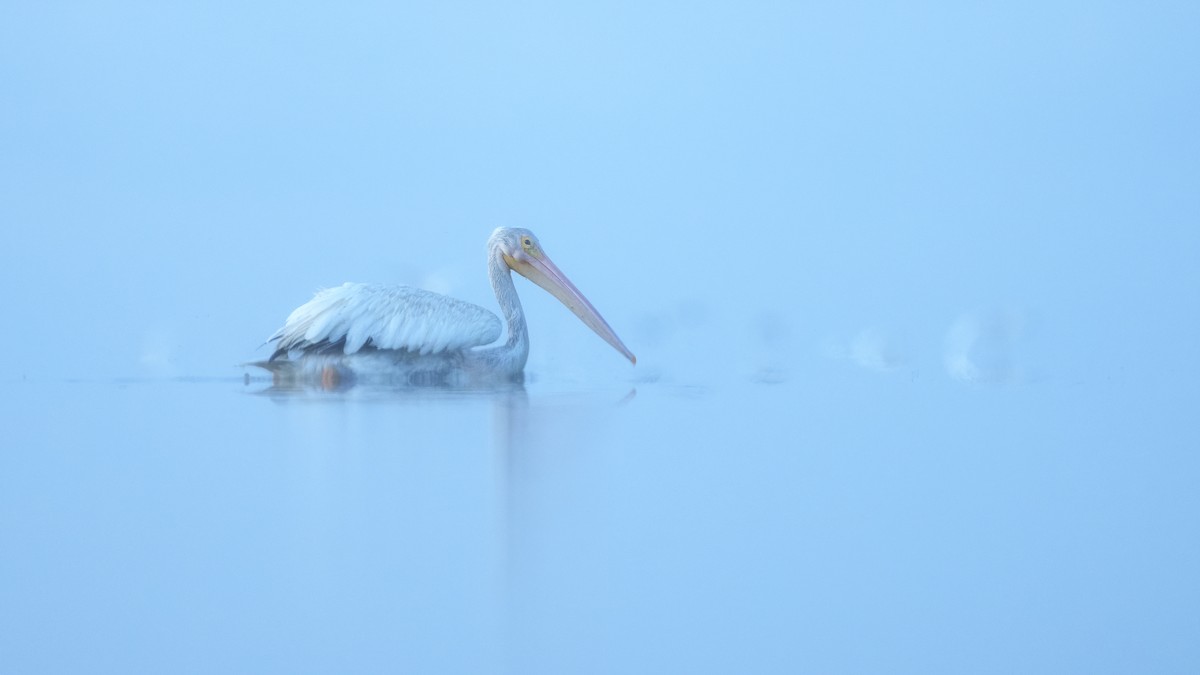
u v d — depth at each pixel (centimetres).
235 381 2459
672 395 2156
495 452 1429
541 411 1859
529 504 1135
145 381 2448
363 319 2352
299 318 2355
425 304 2417
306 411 1852
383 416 1783
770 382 2445
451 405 1955
